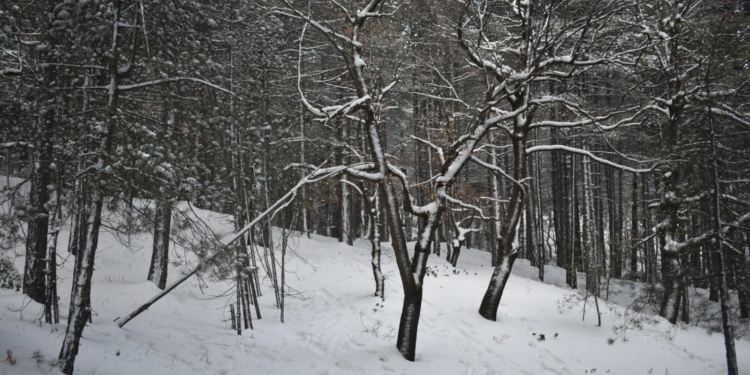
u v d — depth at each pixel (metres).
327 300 15.68
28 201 7.34
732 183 11.23
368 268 20.84
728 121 11.74
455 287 16.39
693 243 10.90
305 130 14.60
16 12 6.91
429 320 12.91
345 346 11.08
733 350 9.39
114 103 7.31
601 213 27.88
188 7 9.25
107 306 12.09
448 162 10.89
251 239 13.09
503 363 10.37
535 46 11.66
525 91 13.46
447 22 13.90
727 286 9.72
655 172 15.34
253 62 13.77
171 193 7.72
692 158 10.37
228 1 11.79
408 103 24.61
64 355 6.78
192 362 8.88
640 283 20.52
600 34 13.95
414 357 10.16
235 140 11.06
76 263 7.35
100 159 6.91
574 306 14.11
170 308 13.01
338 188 26.02
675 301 14.45
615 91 18.64
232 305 11.86
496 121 11.05
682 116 11.23
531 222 28.36
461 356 10.54
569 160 24.83
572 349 11.38
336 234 33.69
